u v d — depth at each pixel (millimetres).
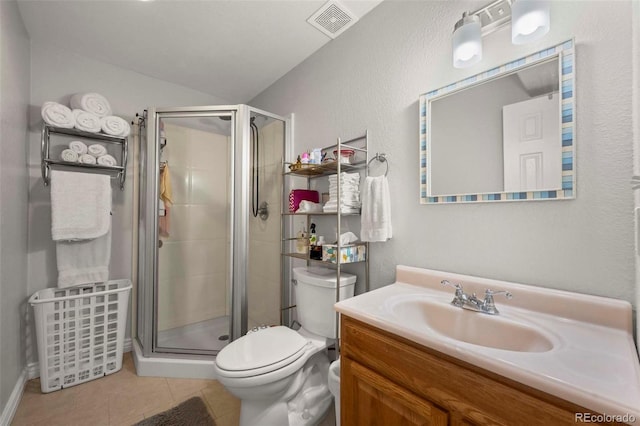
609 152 877
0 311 1350
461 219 1234
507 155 1092
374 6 1609
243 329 1913
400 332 826
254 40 1919
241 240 1928
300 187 2176
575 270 940
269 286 2252
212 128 2506
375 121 1604
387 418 880
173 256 2373
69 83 2025
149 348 1908
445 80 1292
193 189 2480
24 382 1694
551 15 995
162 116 2021
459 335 1022
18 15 1599
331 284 1526
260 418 1279
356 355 995
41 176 1891
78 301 1765
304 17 1698
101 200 1892
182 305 2418
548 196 988
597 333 812
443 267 1291
